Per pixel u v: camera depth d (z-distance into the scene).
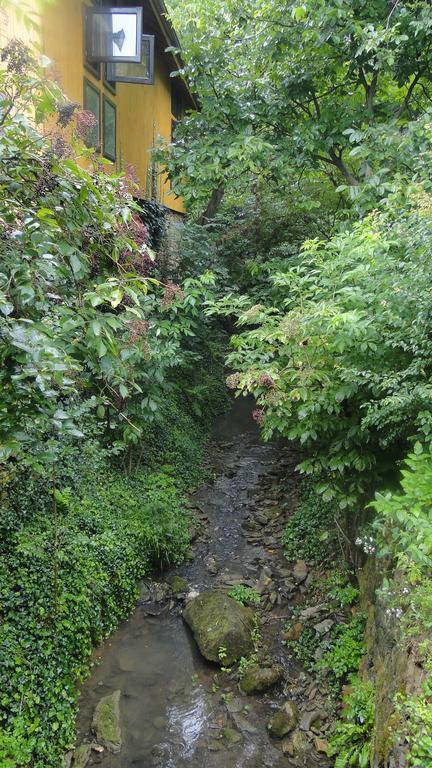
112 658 4.66
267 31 7.40
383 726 2.93
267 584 5.71
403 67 6.88
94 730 3.85
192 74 8.32
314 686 4.27
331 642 4.50
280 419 4.52
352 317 3.48
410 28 6.21
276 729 3.89
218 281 9.69
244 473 8.65
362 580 4.61
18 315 2.09
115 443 5.73
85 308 2.47
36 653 3.78
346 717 3.69
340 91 7.83
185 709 4.18
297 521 6.59
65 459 5.31
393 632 3.30
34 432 2.43
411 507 2.99
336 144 7.57
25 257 2.16
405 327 3.60
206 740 3.89
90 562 4.78
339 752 3.55
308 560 5.93
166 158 8.84
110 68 8.99
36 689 3.63
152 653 4.77
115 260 2.76
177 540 6.20
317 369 4.18
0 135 2.21
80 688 4.25
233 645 4.69
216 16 7.95
